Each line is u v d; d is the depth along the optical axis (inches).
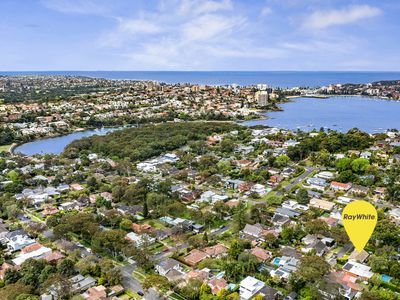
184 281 3659.0
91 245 4503.0
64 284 3484.3
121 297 3543.3
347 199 5930.1
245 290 3508.9
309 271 3535.9
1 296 3346.5
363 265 3969.0
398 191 5831.7
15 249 4520.2
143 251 4109.3
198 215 5142.7
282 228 4869.6
